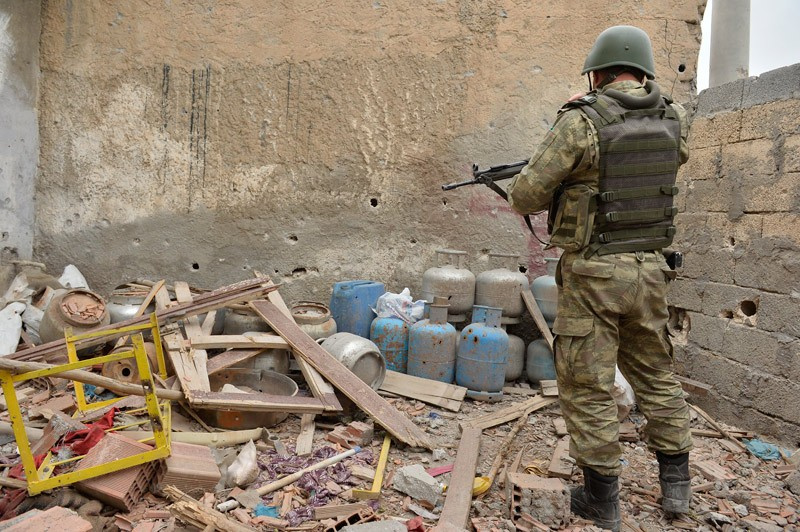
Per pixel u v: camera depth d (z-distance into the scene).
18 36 5.19
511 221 5.04
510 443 3.36
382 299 4.54
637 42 2.55
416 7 5.11
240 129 5.35
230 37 5.33
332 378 3.57
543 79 4.99
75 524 1.99
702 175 4.20
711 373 4.04
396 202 5.19
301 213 5.31
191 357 3.58
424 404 3.95
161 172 5.44
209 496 2.55
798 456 3.22
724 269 3.96
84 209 5.51
